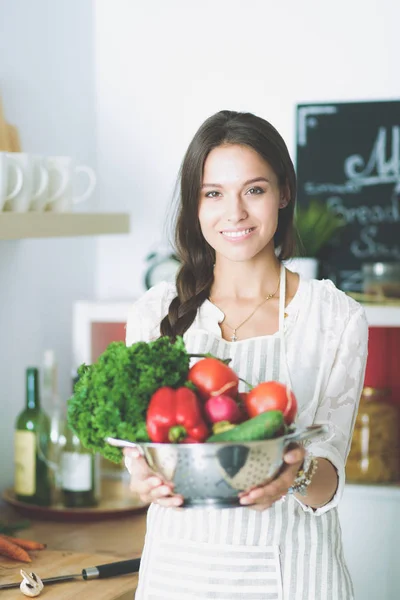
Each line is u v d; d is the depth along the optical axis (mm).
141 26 3078
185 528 1695
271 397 1335
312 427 1383
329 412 1713
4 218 2023
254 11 2975
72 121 3002
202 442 1299
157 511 1759
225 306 1794
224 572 1659
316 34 2934
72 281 3053
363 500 2621
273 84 2982
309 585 1668
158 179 3090
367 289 2768
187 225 1784
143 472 1368
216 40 3014
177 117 3062
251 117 1688
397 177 2928
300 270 2828
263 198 1659
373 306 2688
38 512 2371
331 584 1684
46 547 2115
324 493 1579
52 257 2920
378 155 2934
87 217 2439
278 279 1807
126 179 3121
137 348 1383
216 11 3006
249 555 1664
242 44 2996
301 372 1714
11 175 2111
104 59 3117
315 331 1740
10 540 2068
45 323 2893
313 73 2951
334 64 2930
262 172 1651
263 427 1268
